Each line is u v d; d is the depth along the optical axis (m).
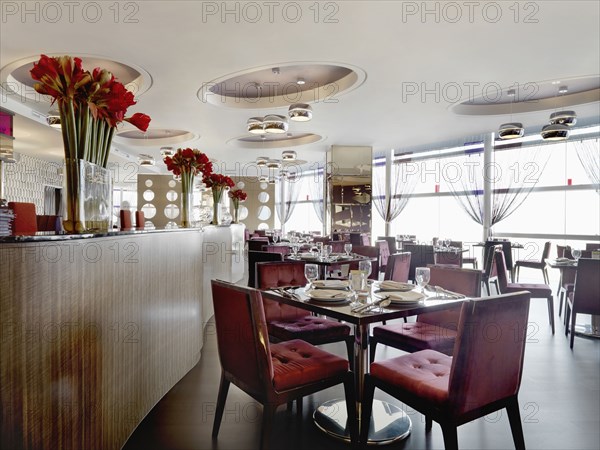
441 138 9.60
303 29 4.33
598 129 8.27
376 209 12.93
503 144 9.71
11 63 5.12
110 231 2.29
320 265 5.50
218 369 3.69
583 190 8.65
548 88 6.73
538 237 9.30
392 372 2.22
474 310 1.86
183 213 4.25
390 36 4.48
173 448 2.39
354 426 2.38
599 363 3.88
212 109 7.34
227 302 2.30
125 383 2.37
